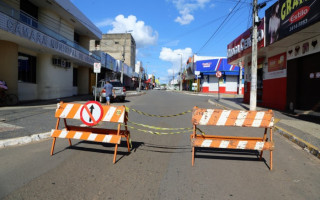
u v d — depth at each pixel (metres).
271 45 11.75
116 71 38.12
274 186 3.74
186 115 11.83
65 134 5.14
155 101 20.94
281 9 10.35
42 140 6.36
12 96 13.39
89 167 4.38
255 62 11.74
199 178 3.97
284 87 12.73
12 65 13.38
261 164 4.81
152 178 3.92
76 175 3.97
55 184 3.60
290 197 3.38
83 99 19.27
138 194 3.33
